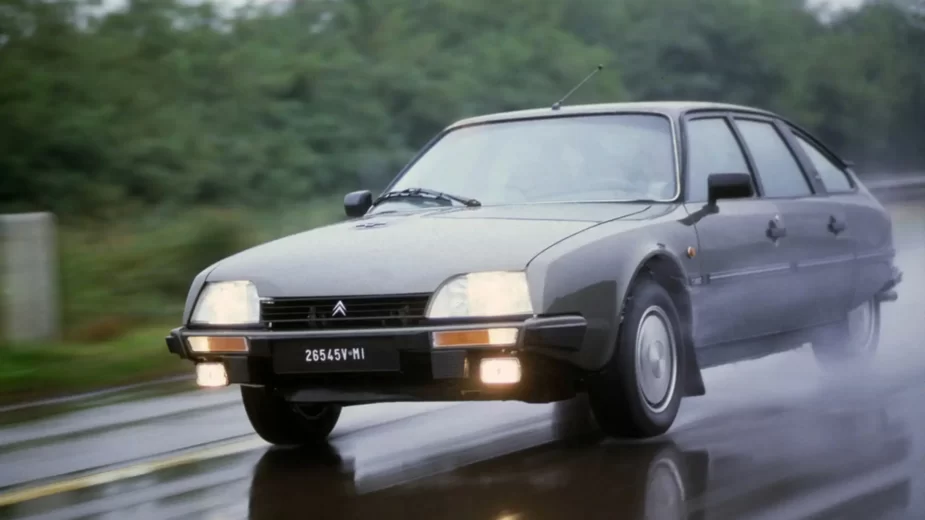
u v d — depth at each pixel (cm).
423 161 674
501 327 482
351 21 2697
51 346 952
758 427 571
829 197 737
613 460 504
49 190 1944
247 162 2161
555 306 492
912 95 3925
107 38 2250
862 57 3812
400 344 489
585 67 2858
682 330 570
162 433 633
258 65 2388
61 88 2109
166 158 2072
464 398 504
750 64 3406
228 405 717
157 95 2209
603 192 607
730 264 606
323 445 577
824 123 3653
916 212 2094
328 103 2403
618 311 516
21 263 971
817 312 700
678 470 480
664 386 550
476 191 629
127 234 1722
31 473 545
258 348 513
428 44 2684
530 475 482
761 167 687
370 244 538
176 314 1241
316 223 1911
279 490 482
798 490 437
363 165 2314
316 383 518
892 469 464
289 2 2667
